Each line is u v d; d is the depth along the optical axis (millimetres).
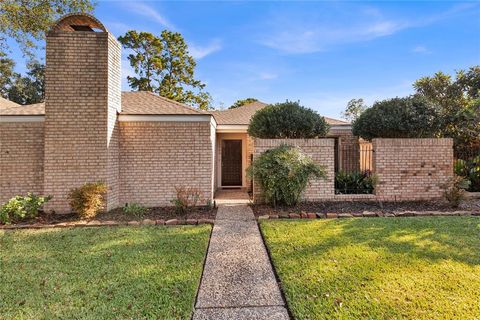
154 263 4758
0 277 4285
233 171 15836
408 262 4621
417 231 6297
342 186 10289
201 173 9938
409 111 9922
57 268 4586
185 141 9883
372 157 10219
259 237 6266
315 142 9836
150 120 9750
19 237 6230
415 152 9938
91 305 3477
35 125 9219
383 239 5781
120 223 7402
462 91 17281
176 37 29734
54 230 6801
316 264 4605
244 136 15727
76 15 8680
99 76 8695
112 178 9125
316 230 6504
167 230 6742
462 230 6336
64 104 8586
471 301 3467
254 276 4352
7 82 27281
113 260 4895
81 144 8625
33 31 12477
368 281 3994
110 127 8961
